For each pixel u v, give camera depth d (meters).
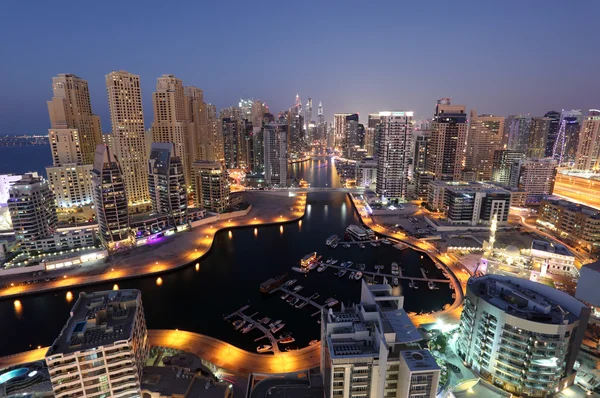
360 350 81.69
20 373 101.50
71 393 89.31
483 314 103.00
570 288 164.50
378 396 81.19
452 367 105.19
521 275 176.50
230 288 177.75
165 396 93.94
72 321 99.44
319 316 152.38
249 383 103.44
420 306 159.00
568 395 96.56
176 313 153.75
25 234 196.12
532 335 93.06
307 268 199.88
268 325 144.88
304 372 108.25
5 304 160.12
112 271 190.00
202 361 118.31
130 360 93.75
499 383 100.31
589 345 121.56
